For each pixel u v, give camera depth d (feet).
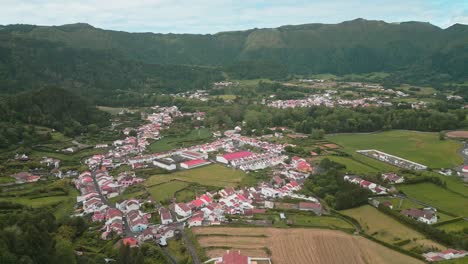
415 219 523.29
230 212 557.33
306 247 442.91
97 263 373.40
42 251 341.21
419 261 415.44
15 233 353.31
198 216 522.06
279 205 589.73
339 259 418.92
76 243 443.73
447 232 483.92
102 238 463.83
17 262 308.81
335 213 560.61
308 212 563.48
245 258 395.96
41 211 501.15
